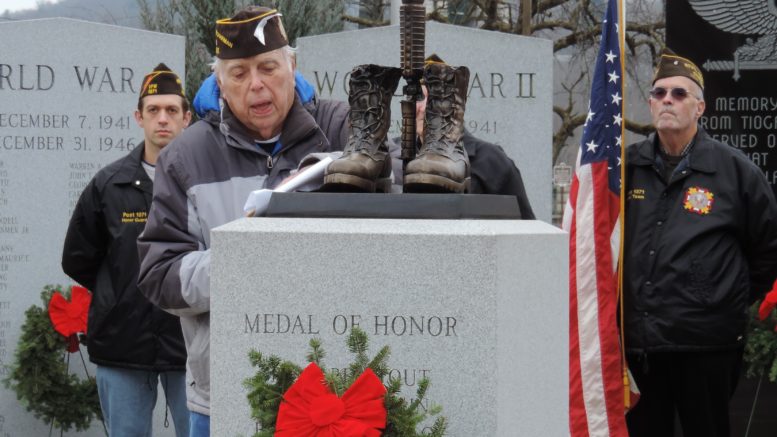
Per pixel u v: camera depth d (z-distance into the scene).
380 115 3.59
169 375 6.70
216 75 4.40
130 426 6.70
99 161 8.93
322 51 9.45
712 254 6.22
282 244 3.26
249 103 4.20
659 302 6.25
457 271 3.19
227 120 4.29
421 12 3.61
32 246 8.80
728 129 10.06
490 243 3.18
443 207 3.37
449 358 3.21
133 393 6.69
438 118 3.56
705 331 6.16
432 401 3.21
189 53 13.60
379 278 3.22
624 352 6.39
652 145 6.52
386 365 3.20
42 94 8.83
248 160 4.31
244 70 4.20
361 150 3.54
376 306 3.23
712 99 10.07
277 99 4.23
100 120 8.93
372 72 3.60
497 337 3.19
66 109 8.87
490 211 3.48
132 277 6.67
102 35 8.90
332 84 9.45
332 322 3.24
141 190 6.82
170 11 14.67
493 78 9.47
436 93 3.57
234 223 3.35
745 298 6.28
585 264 6.49
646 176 6.48
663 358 6.33
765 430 8.72
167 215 4.17
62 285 8.66
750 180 6.27
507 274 3.22
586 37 18.44
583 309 6.46
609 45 6.73
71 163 8.88
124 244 6.71
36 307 8.26
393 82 3.66
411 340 3.21
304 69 9.49
